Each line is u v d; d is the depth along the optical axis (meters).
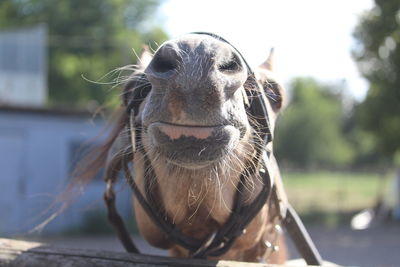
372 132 21.95
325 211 24.06
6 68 22.77
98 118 15.95
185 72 1.83
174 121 1.87
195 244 2.62
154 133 1.94
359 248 12.97
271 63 3.02
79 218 15.72
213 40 1.92
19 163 15.35
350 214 23.02
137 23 41.56
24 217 15.14
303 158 56.91
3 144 15.23
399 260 10.92
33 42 23.27
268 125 2.44
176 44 1.89
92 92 37.34
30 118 15.48
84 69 37.81
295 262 4.16
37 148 15.55
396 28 19.50
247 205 2.48
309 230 17.50
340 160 60.91
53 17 38.12
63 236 14.87
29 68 23.09
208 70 1.84
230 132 1.94
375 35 19.69
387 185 23.47
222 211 2.42
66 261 2.27
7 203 15.09
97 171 3.13
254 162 2.40
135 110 2.47
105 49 38.38
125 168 2.55
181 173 2.20
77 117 15.92
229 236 2.52
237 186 2.42
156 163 2.28
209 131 1.89
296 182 43.69
